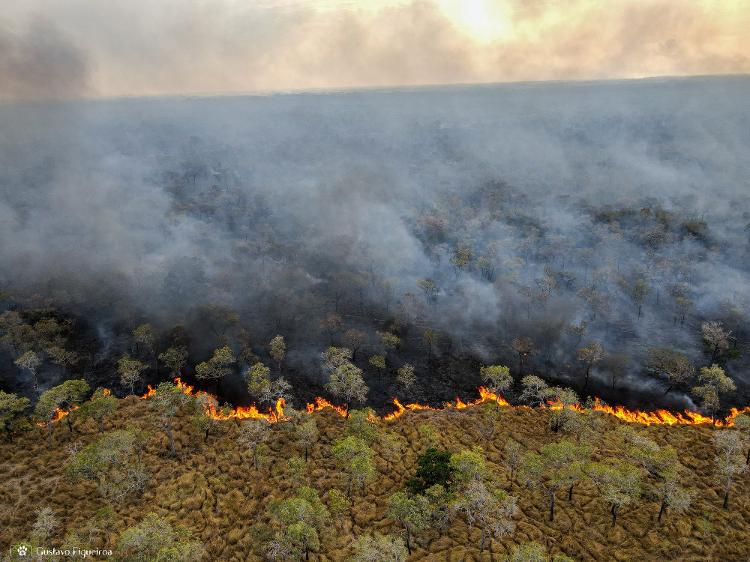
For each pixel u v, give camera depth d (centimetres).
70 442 10844
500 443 11000
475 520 8688
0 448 10625
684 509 8919
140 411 12019
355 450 9425
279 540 8050
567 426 11212
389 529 8600
